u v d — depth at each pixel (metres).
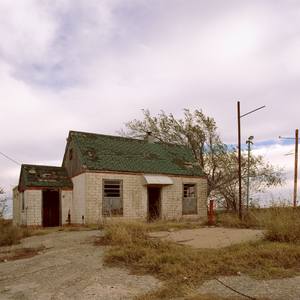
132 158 26.44
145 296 6.37
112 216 23.64
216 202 31.25
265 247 9.38
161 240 11.32
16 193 27.62
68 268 8.77
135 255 9.17
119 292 6.72
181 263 8.24
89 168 23.42
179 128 34.69
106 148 26.09
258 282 6.90
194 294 6.33
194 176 28.08
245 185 30.47
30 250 11.83
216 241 11.71
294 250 8.86
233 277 7.29
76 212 24.41
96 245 11.83
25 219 23.70
